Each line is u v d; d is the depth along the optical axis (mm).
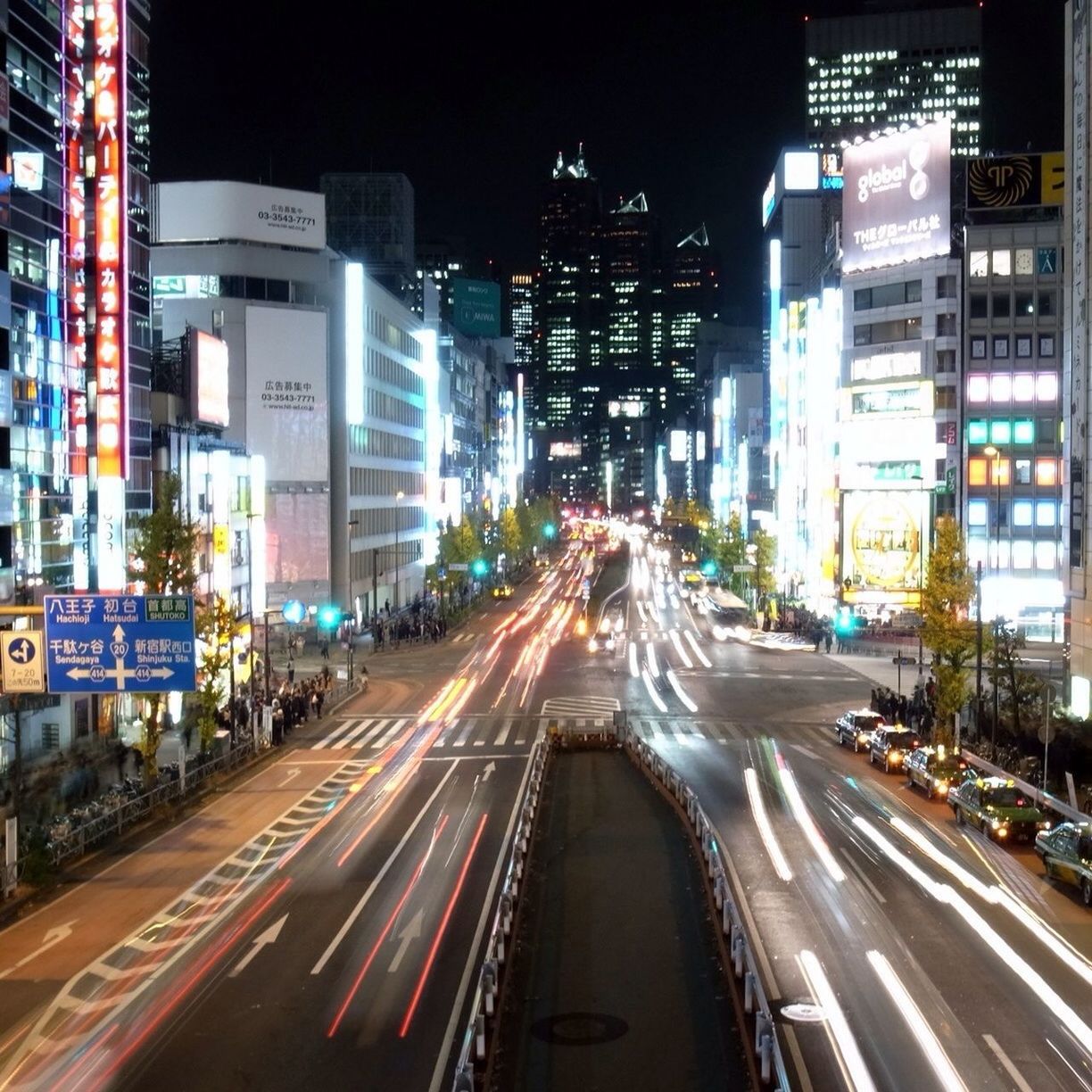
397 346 119375
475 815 37562
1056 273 92750
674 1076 17984
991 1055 18938
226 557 65500
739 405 198375
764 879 29578
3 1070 18969
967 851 32562
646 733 54938
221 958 24094
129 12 54969
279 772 45719
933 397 96562
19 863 29547
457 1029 20141
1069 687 54688
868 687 69688
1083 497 52688
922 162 97188
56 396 49594
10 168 45844
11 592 45188
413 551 125812
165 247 92000
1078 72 52375
